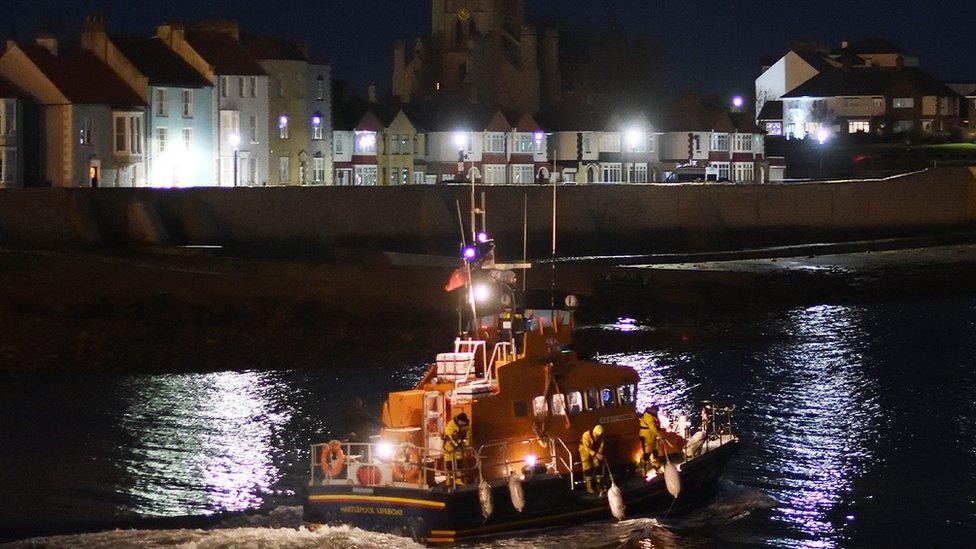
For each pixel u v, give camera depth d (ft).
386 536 127.34
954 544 139.44
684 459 144.46
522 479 127.44
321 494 129.70
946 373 230.48
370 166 481.87
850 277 368.48
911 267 401.49
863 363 239.71
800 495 154.71
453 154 508.94
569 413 135.95
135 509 144.87
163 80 405.18
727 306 311.27
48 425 184.96
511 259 408.67
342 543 126.21
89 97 383.86
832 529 142.51
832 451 174.81
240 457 167.94
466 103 529.04
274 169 439.22
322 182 460.55
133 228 350.43
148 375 222.48
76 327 250.57
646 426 140.36
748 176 576.20
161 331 252.42
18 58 385.70
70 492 151.64
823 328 283.18
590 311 295.07
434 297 288.92
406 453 129.18
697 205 464.24
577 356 140.05
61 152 379.96
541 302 148.77
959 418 194.80
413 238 403.54
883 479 161.89
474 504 125.70
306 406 199.21
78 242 341.82
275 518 140.05
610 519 134.31
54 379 218.18
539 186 429.79
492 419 130.82
